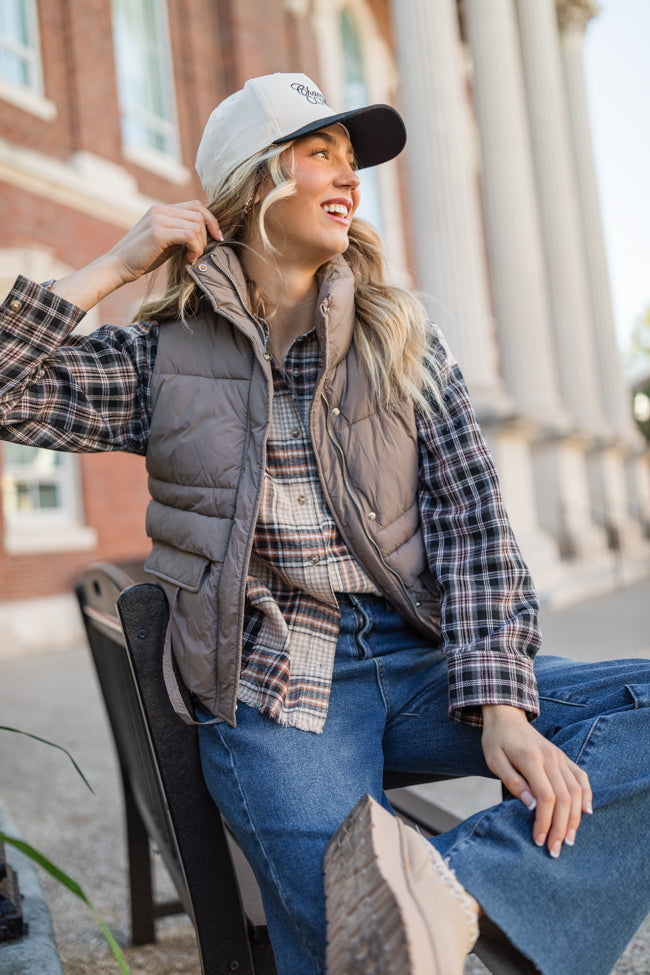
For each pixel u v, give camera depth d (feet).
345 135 4.50
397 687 4.12
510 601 3.91
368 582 4.09
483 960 3.13
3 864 5.02
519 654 3.73
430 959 2.59
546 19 46.37
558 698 3.87
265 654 3.89
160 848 5.19
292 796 3.51
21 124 25.54
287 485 4.11
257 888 4.04
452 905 2.85
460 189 29.45
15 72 26.02
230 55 34.32
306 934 3.26
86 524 26.55
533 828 3.18
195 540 3.88
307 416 4.19
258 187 4.47
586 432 41.45
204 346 4.17
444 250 29.14
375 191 47.32
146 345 4.41
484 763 4.03
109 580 4.33
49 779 10.37
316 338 4.26
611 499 44.57
